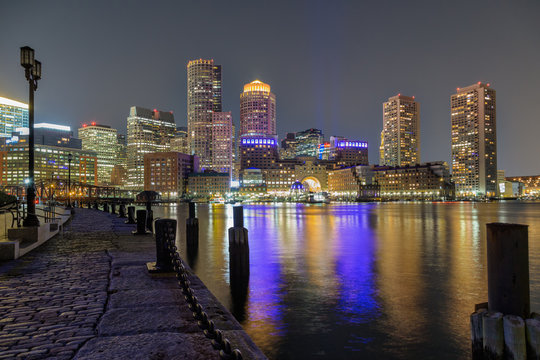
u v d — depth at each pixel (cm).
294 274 1922
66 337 559
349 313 1279
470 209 13600
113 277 987
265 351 985
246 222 6444
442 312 1285
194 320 643
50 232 1941
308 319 1222
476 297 1473
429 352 973
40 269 1097
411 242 3353
